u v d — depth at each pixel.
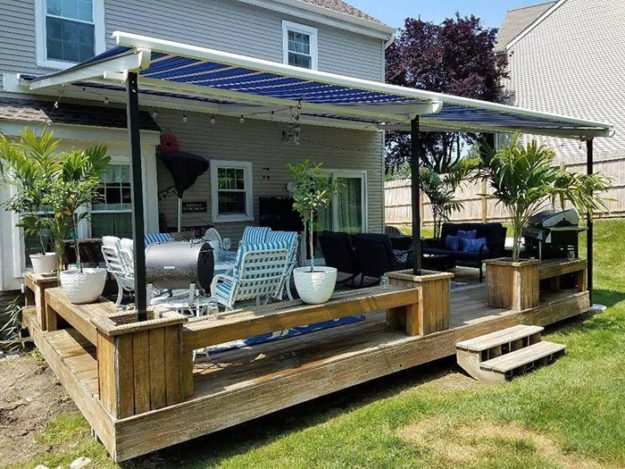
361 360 4.12
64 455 3.36
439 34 23.02
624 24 16.97
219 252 6.91
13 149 4.67
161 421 3.02
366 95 4.71
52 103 6.68
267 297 5.16
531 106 19.77
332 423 3.74
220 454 3.35
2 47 6.49
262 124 9.21
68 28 7.05
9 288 5.82
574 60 18.25
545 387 4.20
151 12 7.77
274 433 3.65
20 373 4.88
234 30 8.73
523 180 5.70
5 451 3.46
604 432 3.38
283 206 9.28
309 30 9.80
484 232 8.95
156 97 7.43
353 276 7.97
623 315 6.89
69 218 4.91
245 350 4.32
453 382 4.61
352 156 10.69
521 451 3.18
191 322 3.45
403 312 4.86
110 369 2.94
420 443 3.32
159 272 3.90
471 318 5.40
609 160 12.80
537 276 6.00
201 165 7.64
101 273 4.33
